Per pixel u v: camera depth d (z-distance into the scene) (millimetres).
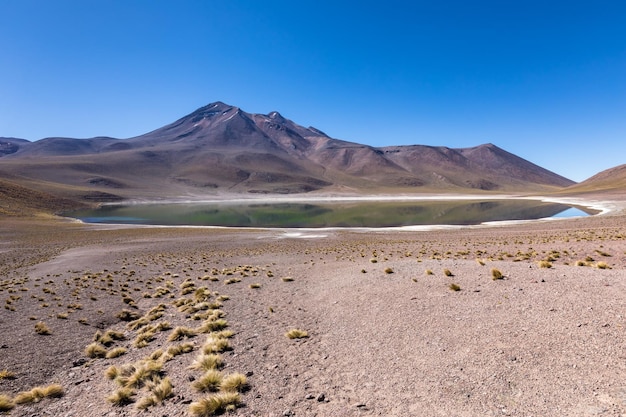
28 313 15586
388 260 24812
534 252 23391
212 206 155500
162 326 12773
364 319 11172
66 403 7758
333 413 6180
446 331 9227
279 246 39188
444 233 48125
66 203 127125
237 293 17281
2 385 8836
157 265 28234
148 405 7078
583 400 5582
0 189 105250
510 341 8078
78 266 28250
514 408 5641
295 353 9125
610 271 13398
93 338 12477
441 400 6164
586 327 8180
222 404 6605
